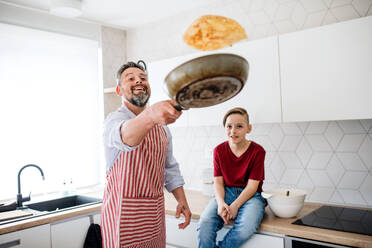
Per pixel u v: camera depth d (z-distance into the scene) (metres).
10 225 1.66
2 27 2.29
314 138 2.02
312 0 2.00
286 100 1.78
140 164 1.33
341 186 1.93
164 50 2.77
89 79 2.86
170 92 0.73
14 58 2.41
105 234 1.40
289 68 1.77
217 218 1.70
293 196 1.64
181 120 2.24
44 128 2.57
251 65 1.90
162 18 2.75
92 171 2.87
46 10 2.47
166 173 1.62
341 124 1.93
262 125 2.23
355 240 1.29
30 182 2.47
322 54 1.66
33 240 1.74
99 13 2.57
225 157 1.84
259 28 2.23
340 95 1.61
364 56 1.54
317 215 1.71
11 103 2.39
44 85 2.58
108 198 1.39
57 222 1.87
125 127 0.93
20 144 2.43
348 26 1.58
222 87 0.73
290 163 2.11
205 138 2.54
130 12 2.57
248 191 1.71
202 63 0.66
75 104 2.76
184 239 1.90
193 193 2.44
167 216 1.99
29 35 2.43
